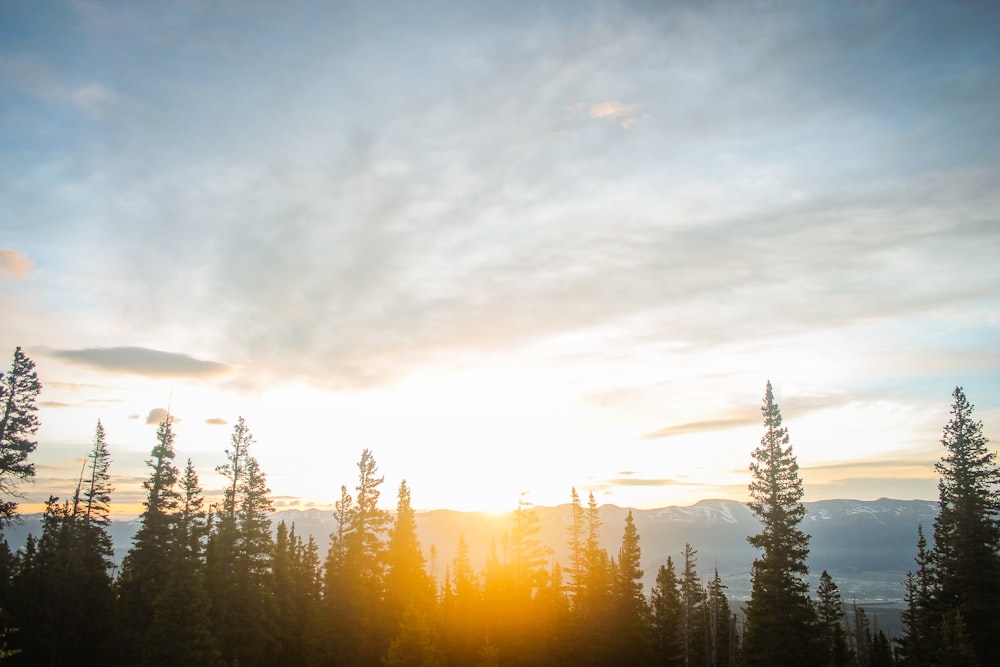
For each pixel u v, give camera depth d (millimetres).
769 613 49188
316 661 59906
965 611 50969
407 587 65812
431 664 56562
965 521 52719
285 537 69188
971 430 54156
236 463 60562
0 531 43750
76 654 52969
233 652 54750
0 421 43375
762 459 52062
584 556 70812
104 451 61875
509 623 63312
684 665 73125
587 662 63188
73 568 56500
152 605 53625
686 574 85750
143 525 59531
